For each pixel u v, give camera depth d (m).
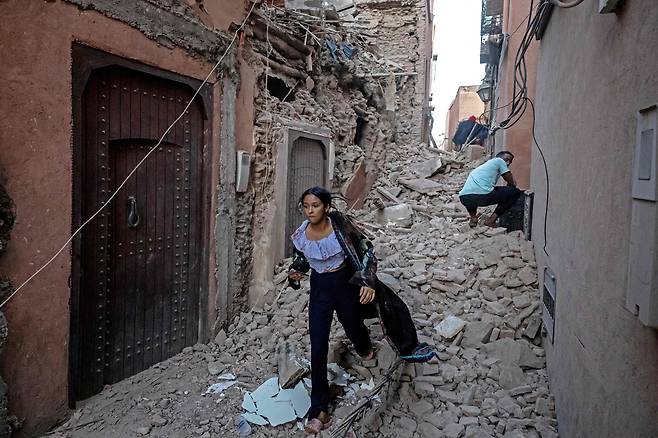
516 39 7.57
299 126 5.96
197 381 3.74
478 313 4.43
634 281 1.78
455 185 9.46
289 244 5.84
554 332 3.52
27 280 2.75
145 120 3.68
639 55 1.89
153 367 3.86
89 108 3.21
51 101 2.84
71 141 2.98
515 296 4.61
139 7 3.44
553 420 3.22
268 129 5.32
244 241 4.97
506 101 7.81
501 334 4.19
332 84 8.38
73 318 3.09
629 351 1.88
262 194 5.29
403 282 4.91
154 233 3.85
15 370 2.71
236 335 4.59
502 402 3.42
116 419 3.16
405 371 3.62
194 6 4.06
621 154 2.08
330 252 3.11
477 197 6.32
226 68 4.49
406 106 14.34
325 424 3.18
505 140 7.45
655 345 1.64
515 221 6.38
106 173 3.38
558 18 4.01
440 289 4.82
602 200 2.35
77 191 3.07
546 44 4.86
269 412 3.33
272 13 6.15
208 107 4.29
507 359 3.90
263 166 5.24
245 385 3.70
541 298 4.34
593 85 2.64
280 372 3.72
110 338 3.49
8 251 2.65
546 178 4.40
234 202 4.73
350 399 3.45
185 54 3.96
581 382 2.58
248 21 4.93
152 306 3.87
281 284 5.25
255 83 5.14
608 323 2.15
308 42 6.95
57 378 2.98
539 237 4.81
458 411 3.32
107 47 3.20
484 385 3.65
